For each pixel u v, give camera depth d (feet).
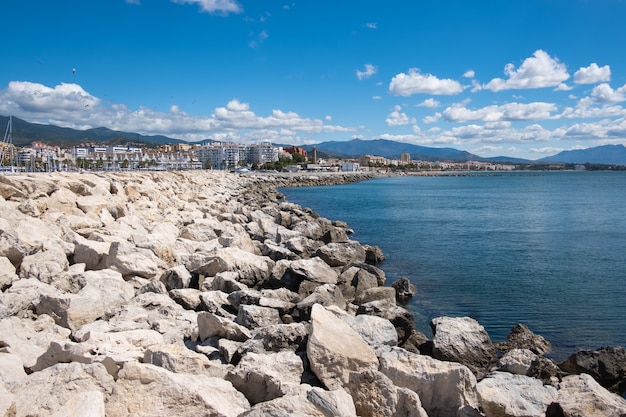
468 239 123.44
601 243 117.80
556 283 78.23
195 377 28.35
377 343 41.98
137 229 83.15
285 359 33.86
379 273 74.13
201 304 50.96
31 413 23.17
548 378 39.73
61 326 41.34
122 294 48.88
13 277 47.91
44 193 86.22
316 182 467.93
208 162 604.08
